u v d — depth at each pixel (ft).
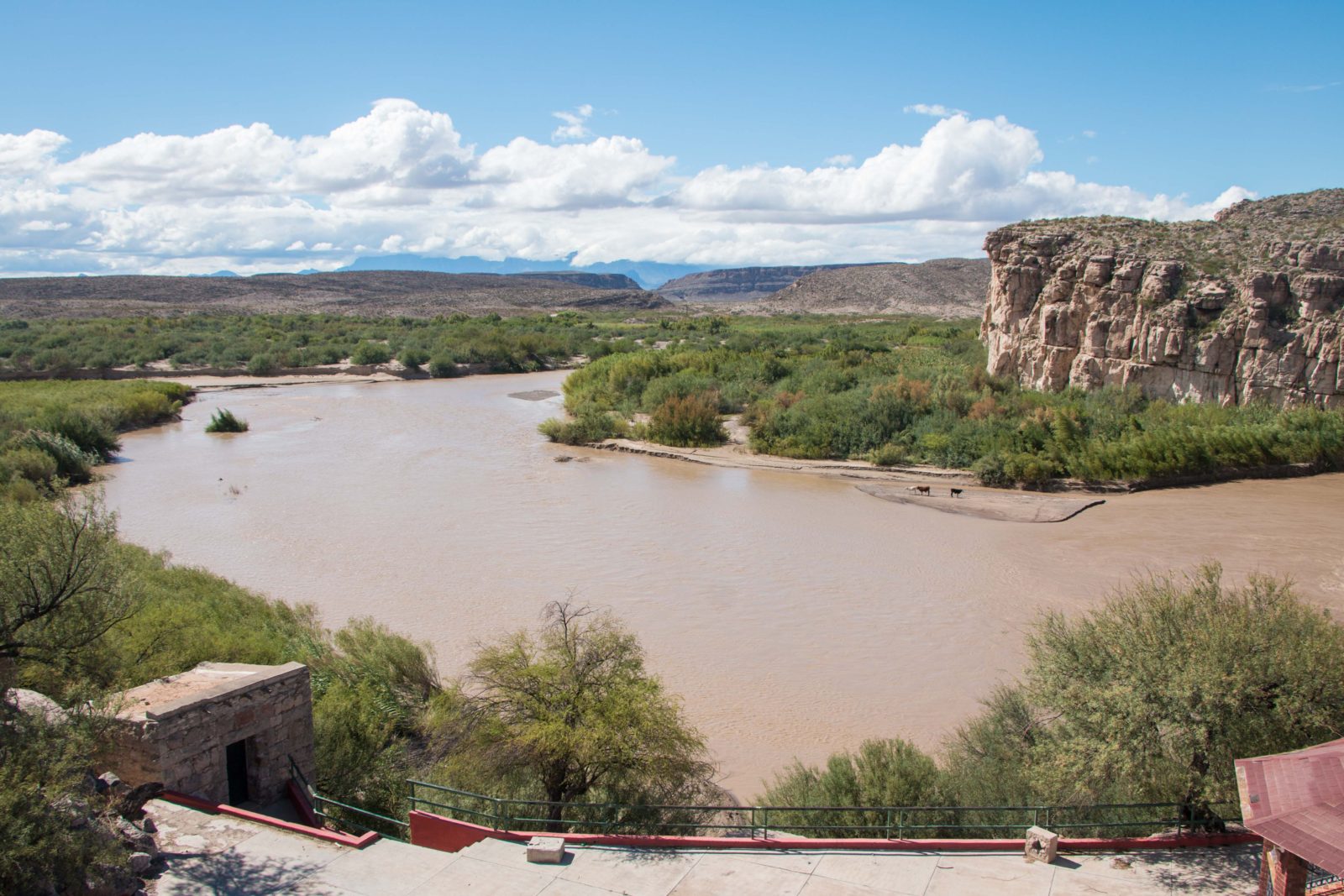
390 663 73.41
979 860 45.24
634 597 101.24
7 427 174.29
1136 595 69.46
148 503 144.36
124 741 46.42
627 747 53.36
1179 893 41.63
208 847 43.11
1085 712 51.90
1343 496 148.66
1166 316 181.37
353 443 200.03
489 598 100.32
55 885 35.35
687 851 46.26
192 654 64.59
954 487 160.76
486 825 52.75
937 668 82.43
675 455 187.93
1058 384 199.82
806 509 143.64
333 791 55.42
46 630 52.44
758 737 69.62
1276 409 172.55
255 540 123.03
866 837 51.49
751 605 98.99
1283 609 53.31
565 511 141.18
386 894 41.06
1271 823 35.81
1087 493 154.92
